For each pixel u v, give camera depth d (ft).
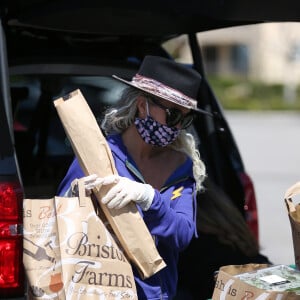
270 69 273.95
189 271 31.55
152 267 22.79
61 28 29.37
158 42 34.06
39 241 22.43
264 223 65.46
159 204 22.95
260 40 273.13
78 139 22.70
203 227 31.91
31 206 22.75
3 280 23.47
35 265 22.30
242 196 33.63
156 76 23.50
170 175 24.58
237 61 282.36
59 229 22.12
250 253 32.17
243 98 247.09
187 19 29.04
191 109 24.00
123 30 30.01
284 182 87.04
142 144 24.35
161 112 23.65
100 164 22.61
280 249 56.08
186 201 24.57
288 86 255.70
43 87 33.47
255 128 164.86
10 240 23.58
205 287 31.19
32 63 31.73
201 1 26.89
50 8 27.68
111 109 24.76
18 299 23.58
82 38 32.45
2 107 24.99
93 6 27.30
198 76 23.79
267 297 22.35
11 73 31.17
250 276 24.09
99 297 22.11
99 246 22.30
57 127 35.65
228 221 32.22
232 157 33.88
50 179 35.24
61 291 21.97
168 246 24.11
